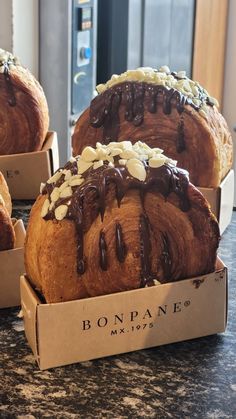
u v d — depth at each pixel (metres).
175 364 0.27
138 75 0.40
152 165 0.27
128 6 0.63
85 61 0.62
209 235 0.28
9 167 0.43
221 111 0.85
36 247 0.27
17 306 0.31
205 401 0.25
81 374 0.26
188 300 0.28
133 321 0.27
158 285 0.27
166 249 0.27
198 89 0.41
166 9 0.69
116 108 0.40
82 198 0.26
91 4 0.61
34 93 0.44
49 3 0.59
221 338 0.29
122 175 0.27
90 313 0.26
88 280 0.27
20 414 0.24
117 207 0.27
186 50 0.74
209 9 0.77
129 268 0.27
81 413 0.24
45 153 0.43
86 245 0.26
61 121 0.62
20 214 0.42
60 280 0.26
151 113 0.40
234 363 0.27
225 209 0.40
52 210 0.27
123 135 0.40
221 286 0.28
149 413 0.24
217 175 0.39
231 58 0.83
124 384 0.26
